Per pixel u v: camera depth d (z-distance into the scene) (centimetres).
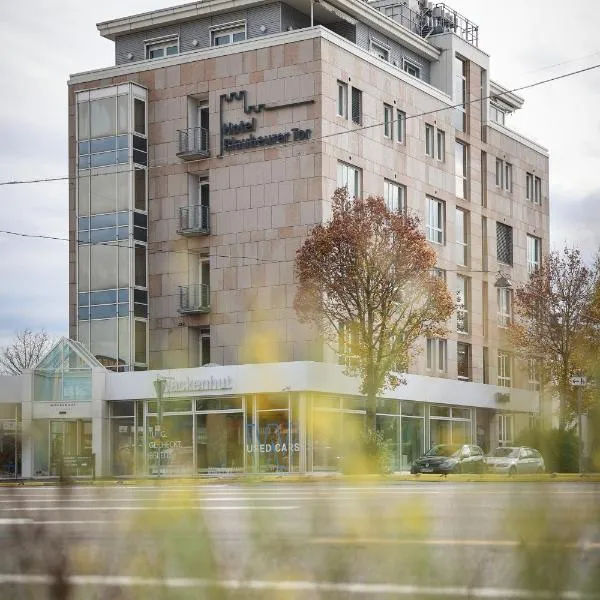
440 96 5919
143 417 4950
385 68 5431
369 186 5262
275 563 677
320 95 4962
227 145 5194
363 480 3869
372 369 4512
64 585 637
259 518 786
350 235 4456
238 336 5097
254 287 5078
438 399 5559
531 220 6931
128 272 5275
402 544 747
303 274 4534
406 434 5347
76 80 5641
